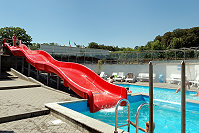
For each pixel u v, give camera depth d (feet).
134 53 64.13
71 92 33.91
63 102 21.40
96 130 11.66
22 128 13.67
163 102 25.08
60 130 13.38
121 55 68.13
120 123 18.31
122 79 60.23
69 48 98.63
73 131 13.21
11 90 31.19
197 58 44.93
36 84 37.40
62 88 38.24
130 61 65.26
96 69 74.33
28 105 20.26
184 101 6.88
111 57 70.90
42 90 32.81
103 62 72.79
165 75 50.57
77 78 31.17
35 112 17.39
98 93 27.20
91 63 75.66
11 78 46.39
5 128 13.57
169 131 16.25
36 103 21.65
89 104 23.68
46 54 47.55
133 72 63.67
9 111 17.15
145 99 30.48
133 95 29.63
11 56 57.98
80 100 23.20
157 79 52.29
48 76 39.60
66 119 15.39
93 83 31.01
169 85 43.37
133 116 21.20
